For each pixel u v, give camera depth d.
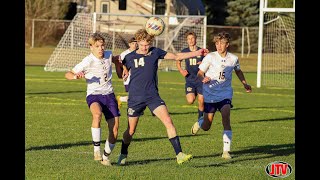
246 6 113.81
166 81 68.44
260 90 60.72
